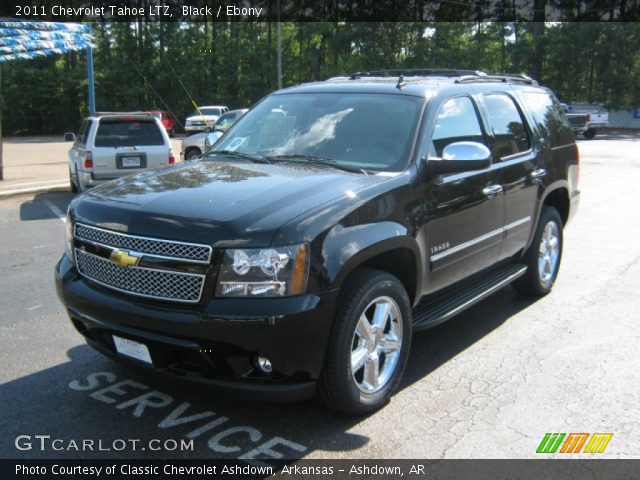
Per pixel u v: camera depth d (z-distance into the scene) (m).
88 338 3.76
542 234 5.73
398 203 3.76
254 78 46.09
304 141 4.46
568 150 6.21
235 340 3.08
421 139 4.14
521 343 4.86
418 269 3.96
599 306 5.72
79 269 3.72
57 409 3.73
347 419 3.64
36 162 20.98
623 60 39.22
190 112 46.75
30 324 5.18
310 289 3.17
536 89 6.09
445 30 42.94
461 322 5.34
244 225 3.16
